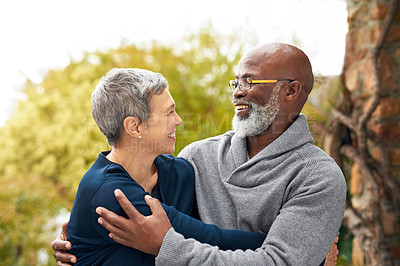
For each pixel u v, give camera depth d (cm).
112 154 129
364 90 231
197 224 119
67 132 348
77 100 350
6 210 338
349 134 241
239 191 131
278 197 125
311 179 121
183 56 339
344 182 124
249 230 130
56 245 127
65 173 350
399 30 222
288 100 132
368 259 229
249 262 108
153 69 336
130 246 112
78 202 122
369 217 225
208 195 139
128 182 117
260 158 131
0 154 363
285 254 110
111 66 349
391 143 226
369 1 229
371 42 228
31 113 369
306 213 116
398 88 225
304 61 134
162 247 107
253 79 130
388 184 224
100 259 120
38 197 352
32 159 361
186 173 140
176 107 308
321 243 115
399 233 225
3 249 325
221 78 308
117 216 109
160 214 112
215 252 109
